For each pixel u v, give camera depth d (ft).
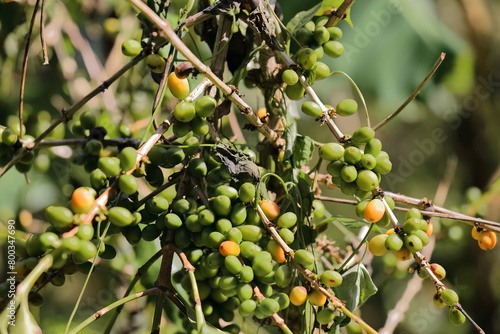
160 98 6.82
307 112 6.82
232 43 7.04
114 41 8.48
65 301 8.66
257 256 6.73
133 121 7.89
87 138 7.00
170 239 6.80
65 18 8.14
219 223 6.75
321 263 7.20
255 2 6.88
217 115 6.98
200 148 6.93
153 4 6.91
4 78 8.07
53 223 6.60
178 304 6.81
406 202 6.97
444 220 7.86
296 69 6.86
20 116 6.92
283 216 6.79
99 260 7.68
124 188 6.68
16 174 8.18
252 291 6.75
